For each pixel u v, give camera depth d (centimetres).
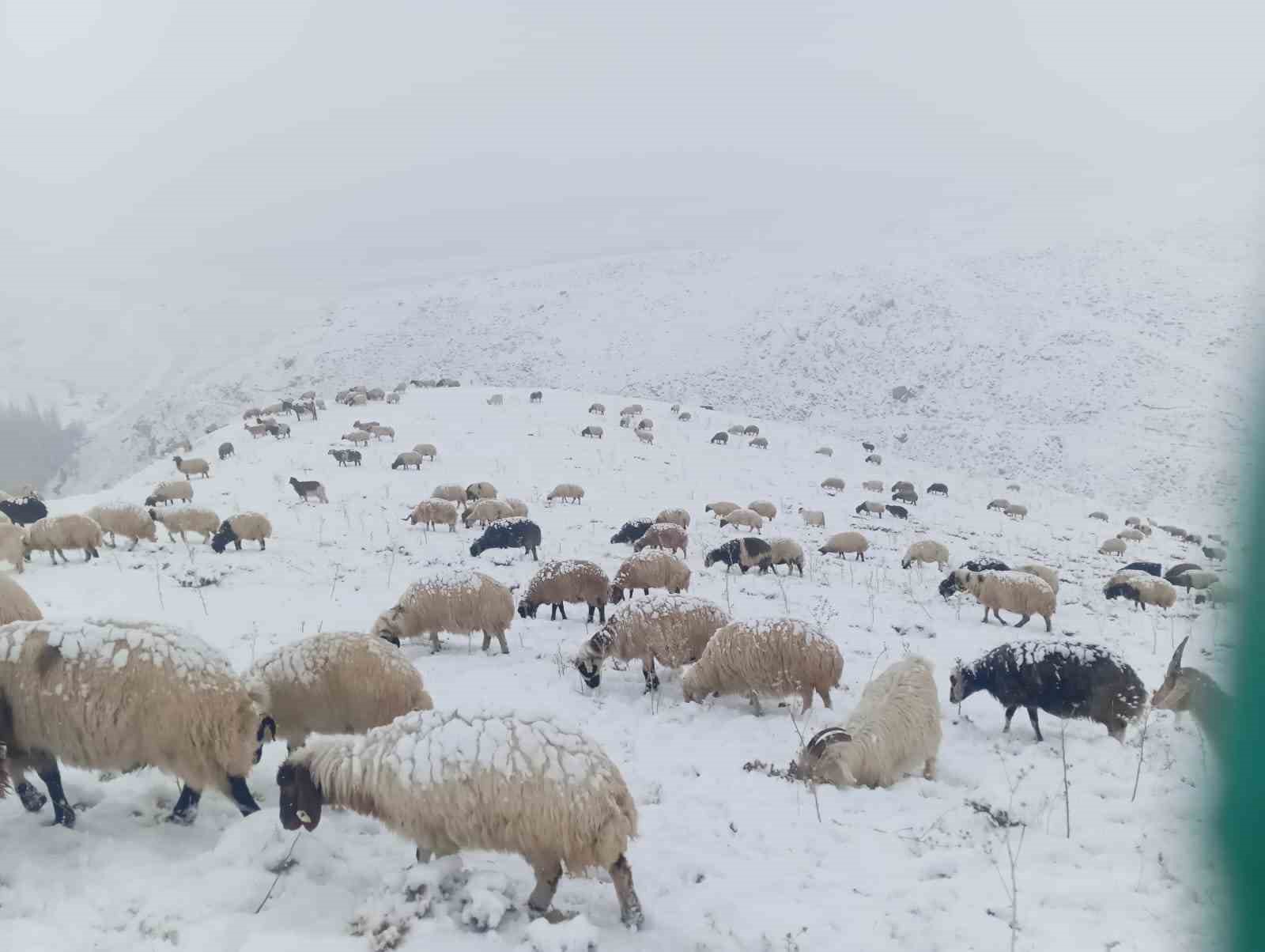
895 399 5644
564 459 3031
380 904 427
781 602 1393
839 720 820
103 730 484
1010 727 841
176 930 401
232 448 2981
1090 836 555
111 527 1609
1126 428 4594
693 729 793
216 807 550
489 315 8256
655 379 6525
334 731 638
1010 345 5897
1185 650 1220
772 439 3941
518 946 411
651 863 519
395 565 1587
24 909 409
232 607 1184
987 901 477
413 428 3466
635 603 912
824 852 542
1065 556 2447
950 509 3077
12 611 745
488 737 451
